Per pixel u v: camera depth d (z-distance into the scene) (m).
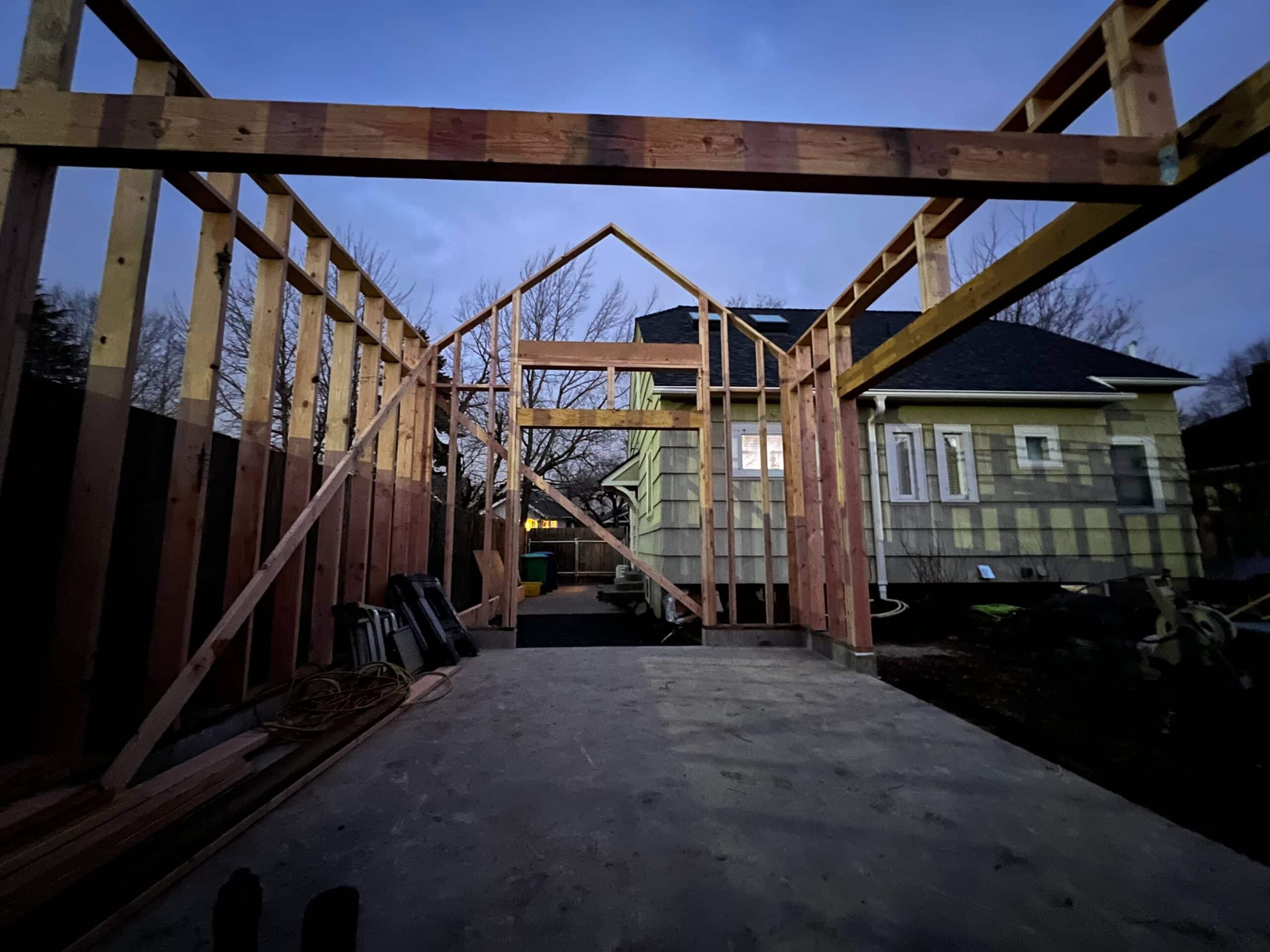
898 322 9.82
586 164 1.56
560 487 18.61
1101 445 7.24
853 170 1.62
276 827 1.83
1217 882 1.54
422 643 4.09
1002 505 7.01
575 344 5.46
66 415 1.93
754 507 6.90
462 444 13.26
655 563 7.74
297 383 3.29
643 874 1.57
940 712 3.14
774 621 5.26
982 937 1.32
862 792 2.11
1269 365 6.72
